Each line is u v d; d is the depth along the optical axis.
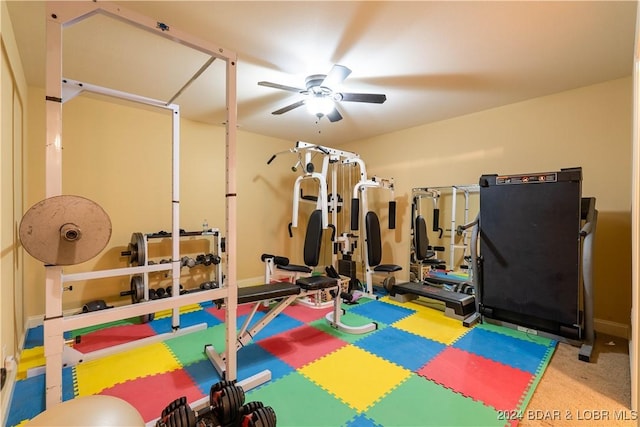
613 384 1.94
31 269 2.80
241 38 2.04
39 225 1.15
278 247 4.89
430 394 1.84
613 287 2.69
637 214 1.52
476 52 2.19
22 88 2.39
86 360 2.23
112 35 2.00
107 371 2.10
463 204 3.78
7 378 1.70
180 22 1.87
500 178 2.96
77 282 3.13
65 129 3.01
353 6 1.71
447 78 2.63
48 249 1.17
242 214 4.45
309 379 2.00
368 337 2.67
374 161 4.73
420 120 3.89
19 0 1.63
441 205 3.98
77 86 2.11
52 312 1.24
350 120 3.88
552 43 2.06
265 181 4.71
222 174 4.15
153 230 3.55
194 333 2.78
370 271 4.01
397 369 2.12
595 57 2.26
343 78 2.23
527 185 2.80
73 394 1.84
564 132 2.94
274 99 3.12
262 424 1.37
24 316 2.57
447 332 2.79
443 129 3.88
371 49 2.15
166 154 3.64
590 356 2.28
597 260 2.77
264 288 2.32
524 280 2.80
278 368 2.13
